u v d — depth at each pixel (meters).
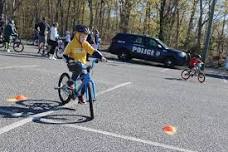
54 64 17.33
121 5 48.31
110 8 57.41
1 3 39.62
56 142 6.21
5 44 21.55
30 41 36.12
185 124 8.38
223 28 50.88
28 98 9.16
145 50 26.94
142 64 26.53
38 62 17.31
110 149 6.14
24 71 13.52
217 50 47.88
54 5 59.62
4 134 6.36
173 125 8.16
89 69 8.30
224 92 15.31
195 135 7.56
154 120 8.38
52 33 19.92
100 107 9.03
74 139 6.45
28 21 60.56
